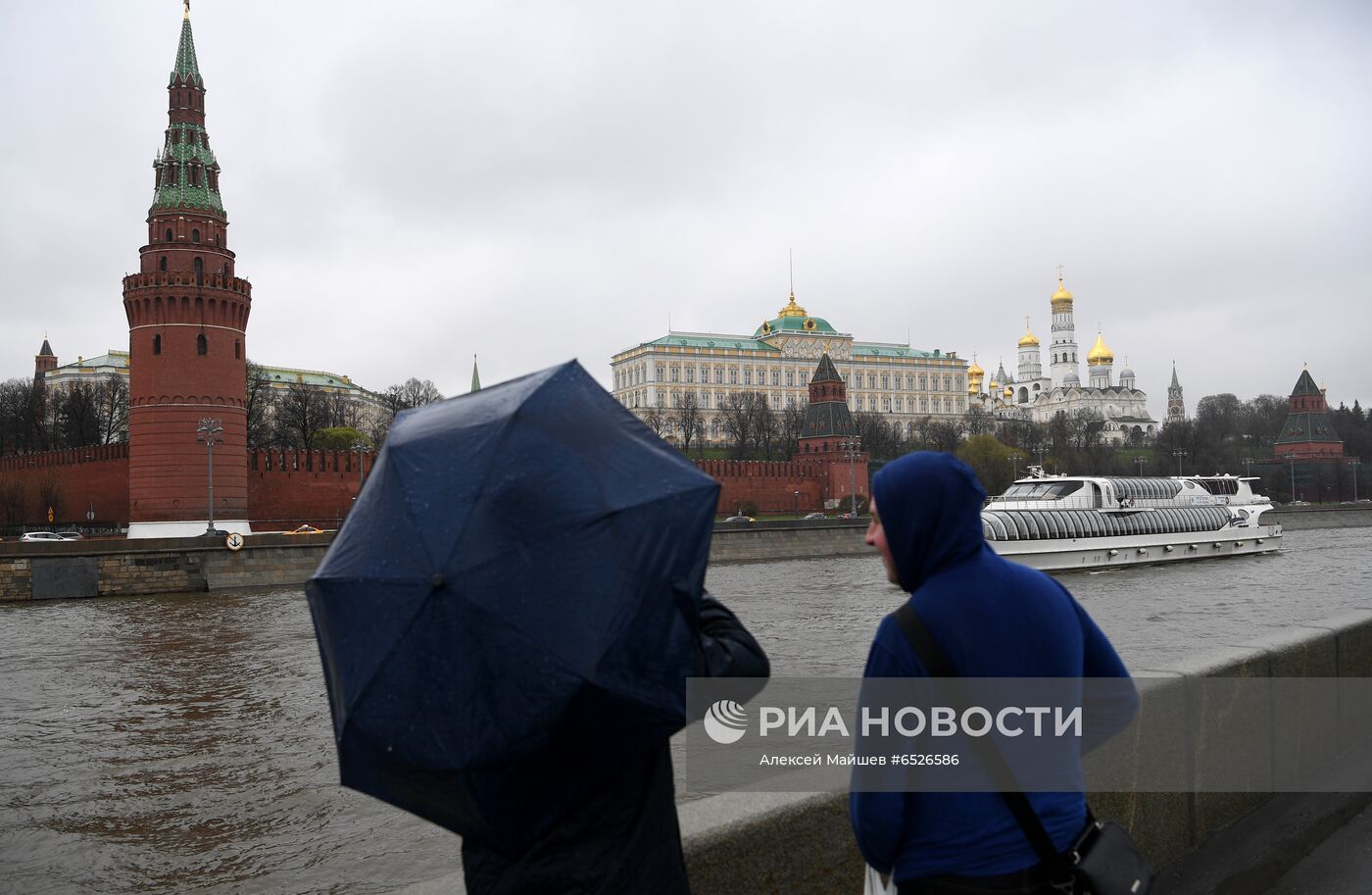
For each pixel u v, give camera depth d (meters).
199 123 73.00
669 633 3.06
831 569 61.25
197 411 68.44
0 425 117.00
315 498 76.00
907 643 3.09
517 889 3.01
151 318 68.50
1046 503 52.59
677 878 3.13
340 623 3.09
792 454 135.50
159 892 12.02
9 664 27.38
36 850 13.30
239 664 26.89
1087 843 3.18
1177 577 46.84
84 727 19.81
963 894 3.07
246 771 16.67
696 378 171.50
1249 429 185.75
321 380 173.25
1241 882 5.65
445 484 3.15
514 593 2.94
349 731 2.99
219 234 72.12
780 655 26.34
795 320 183.38
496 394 3.56
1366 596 38.38
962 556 3.24
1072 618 3.29
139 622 36.97
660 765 3.17
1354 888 5.69
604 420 3.50
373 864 12.68
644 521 3.17
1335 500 140.25
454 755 2.86
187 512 67.75
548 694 2.86
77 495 79.25
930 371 190.00
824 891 4.53
